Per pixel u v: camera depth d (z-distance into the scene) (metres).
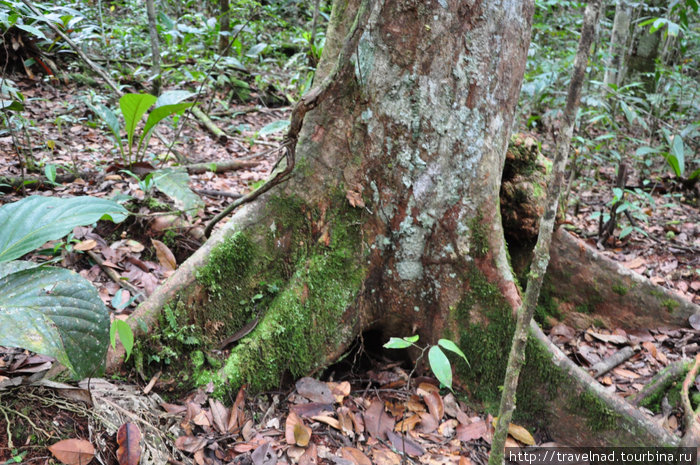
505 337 2.71
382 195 2.69
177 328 2.50
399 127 2.58
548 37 6.86
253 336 2.63
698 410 2.53
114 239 3.37
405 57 2.50
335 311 2.78
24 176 3.76
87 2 7.80
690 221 5.10
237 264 2.70
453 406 2.71
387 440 2.45
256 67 8.02
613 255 4.37
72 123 5.13
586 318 3.60
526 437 2.55
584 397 2.54
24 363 2.25
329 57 2.73
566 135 1.53
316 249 2.77
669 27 4.18
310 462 2.21
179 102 3.32
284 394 2.64
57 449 1.75
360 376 2.93
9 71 5.89
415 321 2.88
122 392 2.18
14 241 1.88
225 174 4.84
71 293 1.83
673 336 3.44
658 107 6.31
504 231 3.47
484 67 2.53
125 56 7.14
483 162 2.65
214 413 2.33
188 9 9.12
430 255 2.76
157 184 3.32
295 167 2.75
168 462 2.01
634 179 6.14
